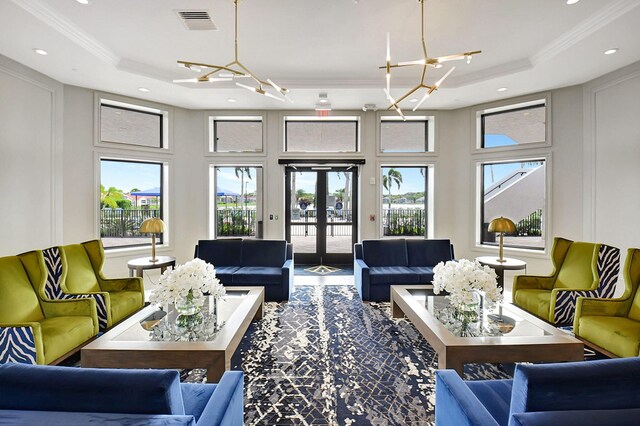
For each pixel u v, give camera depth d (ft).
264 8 9.73
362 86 15.10
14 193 12.67
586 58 12.21
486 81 14.38
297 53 12.69
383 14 10.04
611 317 8.82
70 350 8.11
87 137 15.52
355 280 15.76
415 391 7.40
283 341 9.96
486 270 8.91
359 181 19.35
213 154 18.90
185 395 5.00
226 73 14.42
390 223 19.85
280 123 18.97
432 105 17.94
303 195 20.21
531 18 10.25
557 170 15.65
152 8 9.74
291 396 7.20
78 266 10.73
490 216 18.26
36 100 13.48
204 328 7.97
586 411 3.29
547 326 8.13
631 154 13.01
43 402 3.20
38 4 9.37
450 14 10.03
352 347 9.57
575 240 15.21
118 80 14.34
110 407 3.19
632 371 3.42
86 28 10.85
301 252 20.33
